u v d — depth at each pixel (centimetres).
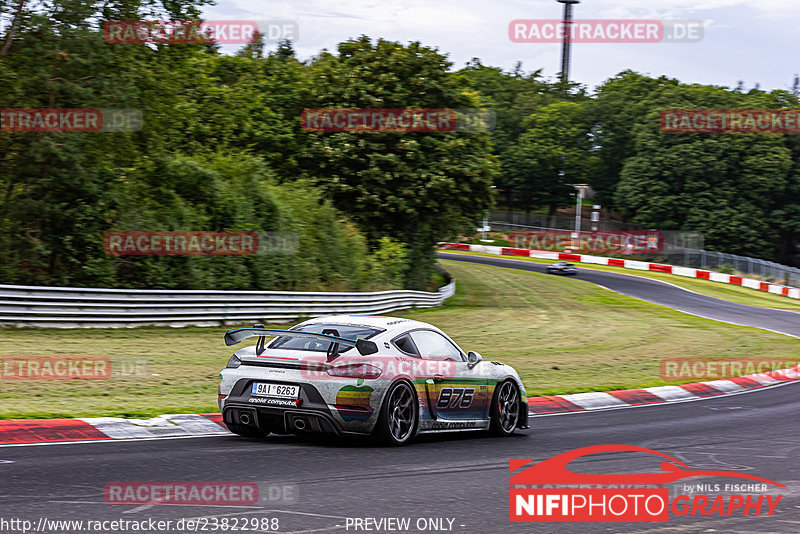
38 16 1786
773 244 7125
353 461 675
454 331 2294
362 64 3634
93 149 1886
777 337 2809
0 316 1562
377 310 2627
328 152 3372
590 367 1736
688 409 1252
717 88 8944
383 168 3509
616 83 9675
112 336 1609
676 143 7331
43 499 493
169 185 2241
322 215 2814
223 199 2295
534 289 4512
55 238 1847
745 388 1616
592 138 8794
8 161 1828
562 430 971
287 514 485
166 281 1991
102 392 1018
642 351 2139
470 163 3562
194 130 2903
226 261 2166
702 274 6025
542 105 9962
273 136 3338
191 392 1074
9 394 953
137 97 2002
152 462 627
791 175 7244
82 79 1883
